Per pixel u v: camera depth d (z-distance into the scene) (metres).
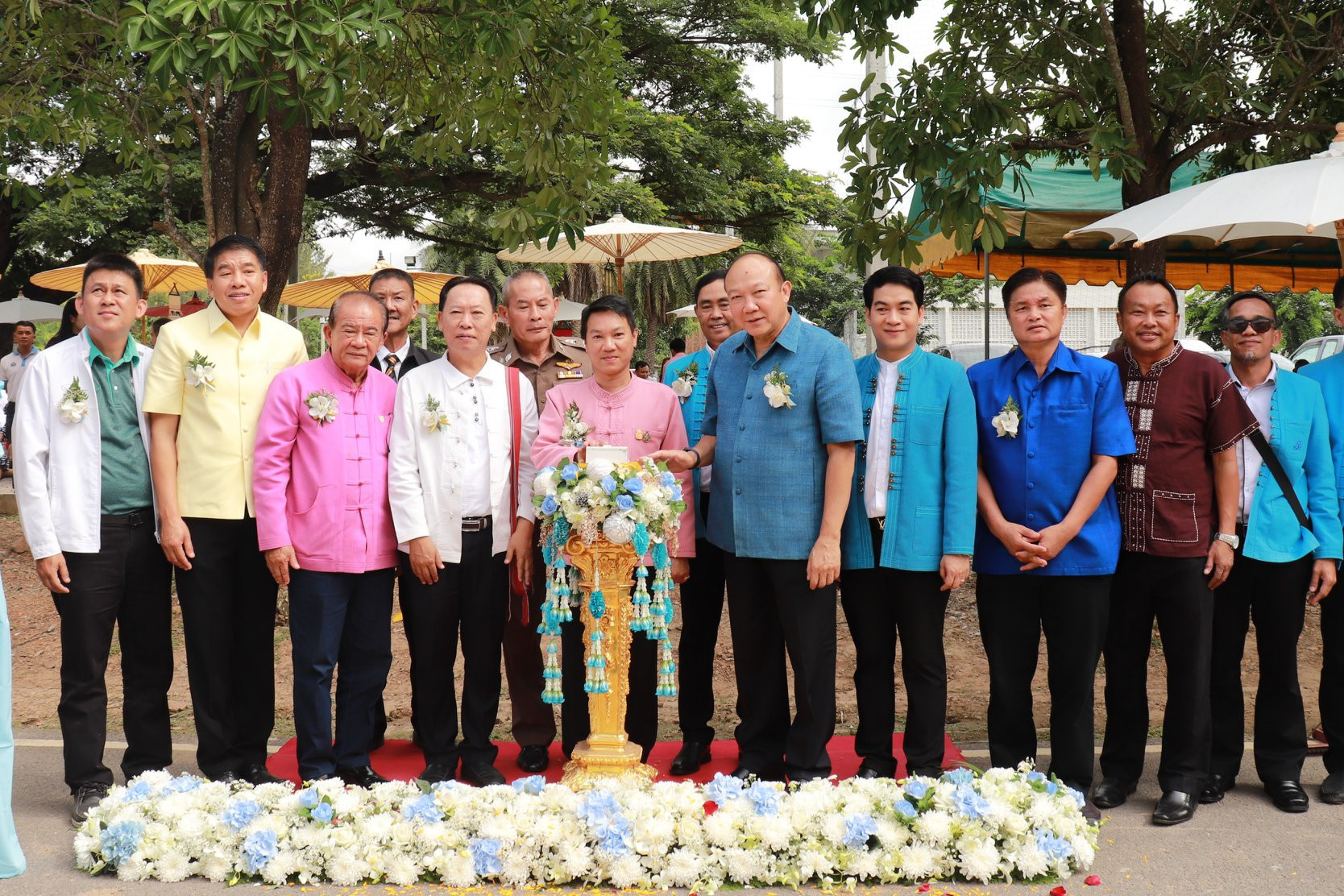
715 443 4.62
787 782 4.27
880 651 4.50
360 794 4.05
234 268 4.38
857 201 6.84
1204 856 3.86
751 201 18.25
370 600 4.44
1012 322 4.32
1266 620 4.46
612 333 4.52
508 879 3.71
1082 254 9.81
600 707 4.27
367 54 6.85
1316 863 3.79
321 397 4.34
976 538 4.45
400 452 4.42
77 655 4.29
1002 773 4.04
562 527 4.14
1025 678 4.43
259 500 4.30
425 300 11.12
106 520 4.32
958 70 7.54
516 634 4.78
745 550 4.35
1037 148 7.83
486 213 16.70
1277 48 7.51
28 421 4.23
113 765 5.01
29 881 3.71
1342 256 4.91
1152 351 4.35
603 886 3.71
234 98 8.68
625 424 4.56
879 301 4.41
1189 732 4.24
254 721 4.59
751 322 4.29
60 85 7.75
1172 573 4.25
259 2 5.00
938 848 3.75
